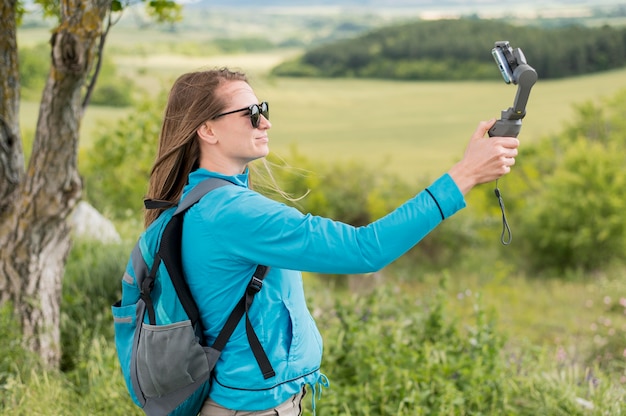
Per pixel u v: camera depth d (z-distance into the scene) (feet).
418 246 43.57
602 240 42.75
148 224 7.28
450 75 352.08
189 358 6.59
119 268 18.52
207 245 6.51
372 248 6.04
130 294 7.07
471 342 13.83
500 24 363.35
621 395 13.08
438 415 11.60
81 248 19.94
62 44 11.75
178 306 6.67
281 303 6.75
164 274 6.67
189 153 7.04
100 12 11.87
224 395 6.71
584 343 22.54
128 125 34.40
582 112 65.92
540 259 44.24
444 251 43.78
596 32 282.15
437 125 224.12
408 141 193.77
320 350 7.20
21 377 12.80
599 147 45.11
